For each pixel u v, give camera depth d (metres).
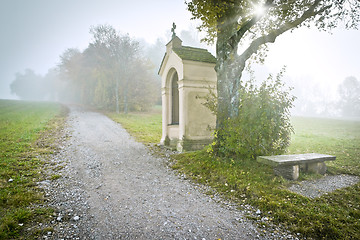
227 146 6.66
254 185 4.95
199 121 9.62
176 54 9.65
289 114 6.71
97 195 4.82
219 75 7.27
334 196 4.38
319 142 11.76
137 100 31.92
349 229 3.31
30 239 3.00
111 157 8.46
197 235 3.26
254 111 6.39
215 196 4.87
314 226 3.38
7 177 5.47
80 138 12.02
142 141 12.21
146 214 3.94
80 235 3.18
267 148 6.43
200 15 7.05
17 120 16.95
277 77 6.63
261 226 3.54
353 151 8.89
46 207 4.04
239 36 7.13
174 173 6.68
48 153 8.33
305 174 5.66
